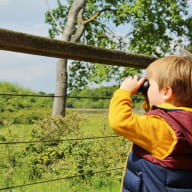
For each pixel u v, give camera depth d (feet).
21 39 5.24
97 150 17.53
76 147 17.92
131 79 4.97
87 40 50.11
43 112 45.98
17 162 17.88
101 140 18.43
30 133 21.13
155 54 48.78
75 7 46.06
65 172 16.42
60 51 5.67
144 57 7.08
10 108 44.75
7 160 17.47
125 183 4.83
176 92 4.62
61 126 20.76
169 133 4.42
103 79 46.01
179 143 4.33
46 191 13.99
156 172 4.41
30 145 19.22
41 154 18.24
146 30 46.88
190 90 4.60
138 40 47.55
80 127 21.71
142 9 45.93
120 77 45.34
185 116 4.46
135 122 4.40
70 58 6.11
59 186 14.75
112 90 47.91
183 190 4.40
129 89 4.85
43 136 20.11
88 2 49.26
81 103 69.31
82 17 47.75
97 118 23.75
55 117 20.99
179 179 4.39
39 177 16.21
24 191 13.73
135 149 4.75
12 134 21.66
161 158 4.41
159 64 4.83
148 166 4.48
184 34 48.29
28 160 17.87
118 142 18.38
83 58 6.24
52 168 16.94
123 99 4.67
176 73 4.60
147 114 4.70
